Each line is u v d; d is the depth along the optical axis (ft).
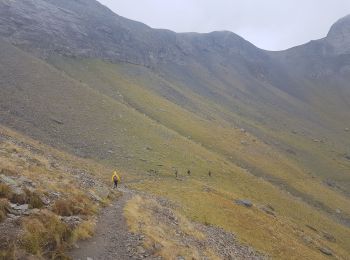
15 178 68.54
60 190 75.56
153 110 446.19
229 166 324.80
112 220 74.38
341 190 453.58
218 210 173.88
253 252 126.11
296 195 354.13
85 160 203.62
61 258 48.29
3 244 44.78
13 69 309.01
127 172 211.41
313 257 163.22
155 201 134.62
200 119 501.97
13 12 484.74
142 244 63.05
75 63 507.71
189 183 226.58
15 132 195.31
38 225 51.42
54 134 228.63
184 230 97.86
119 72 570.46
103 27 652.48
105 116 309.63
